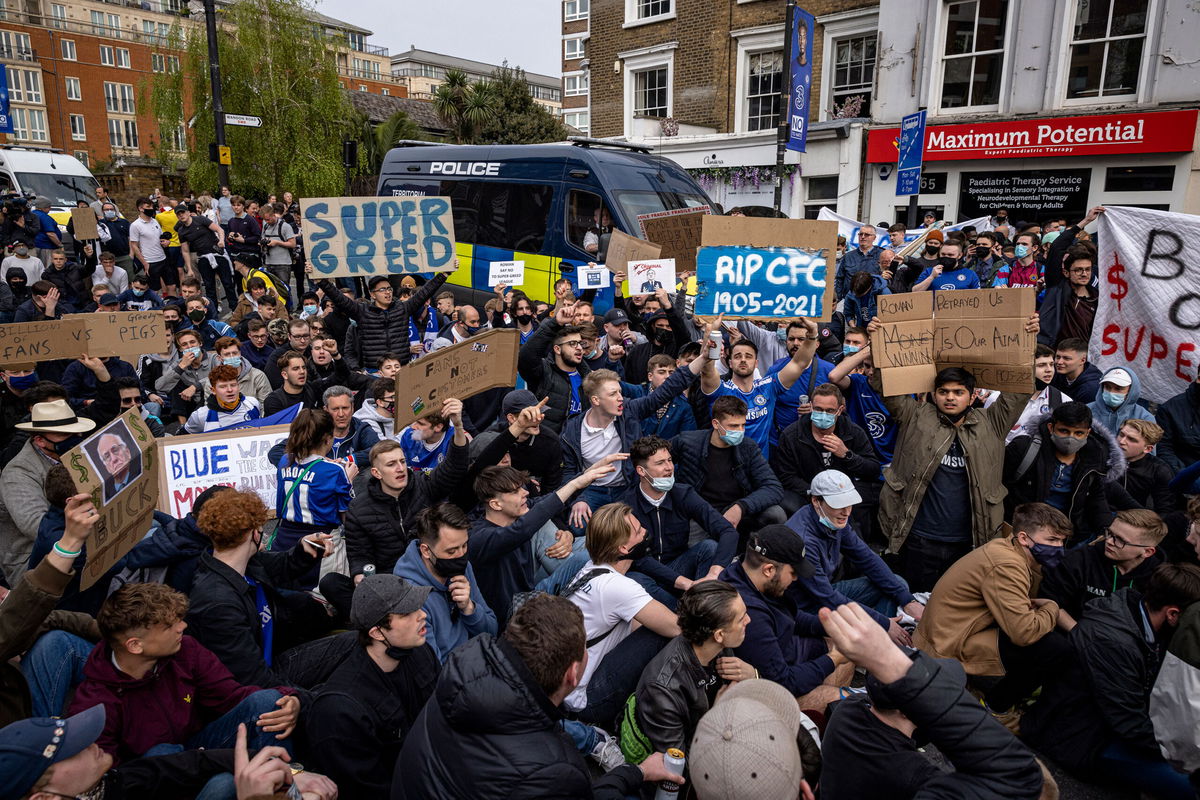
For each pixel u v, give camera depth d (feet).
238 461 17.98
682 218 30.30
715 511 15.01
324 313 33.37
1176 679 10.32
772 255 18.01
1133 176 42.11
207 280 44.42
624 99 67.62
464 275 40.11
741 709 7.45
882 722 8.11
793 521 14.53
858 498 13.78
